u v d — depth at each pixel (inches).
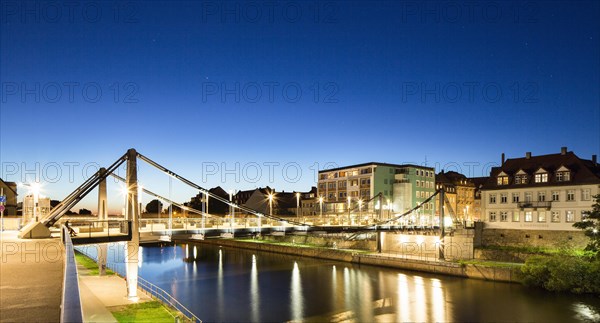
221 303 1889.8
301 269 2773.1
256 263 3065.9
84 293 1589.6
